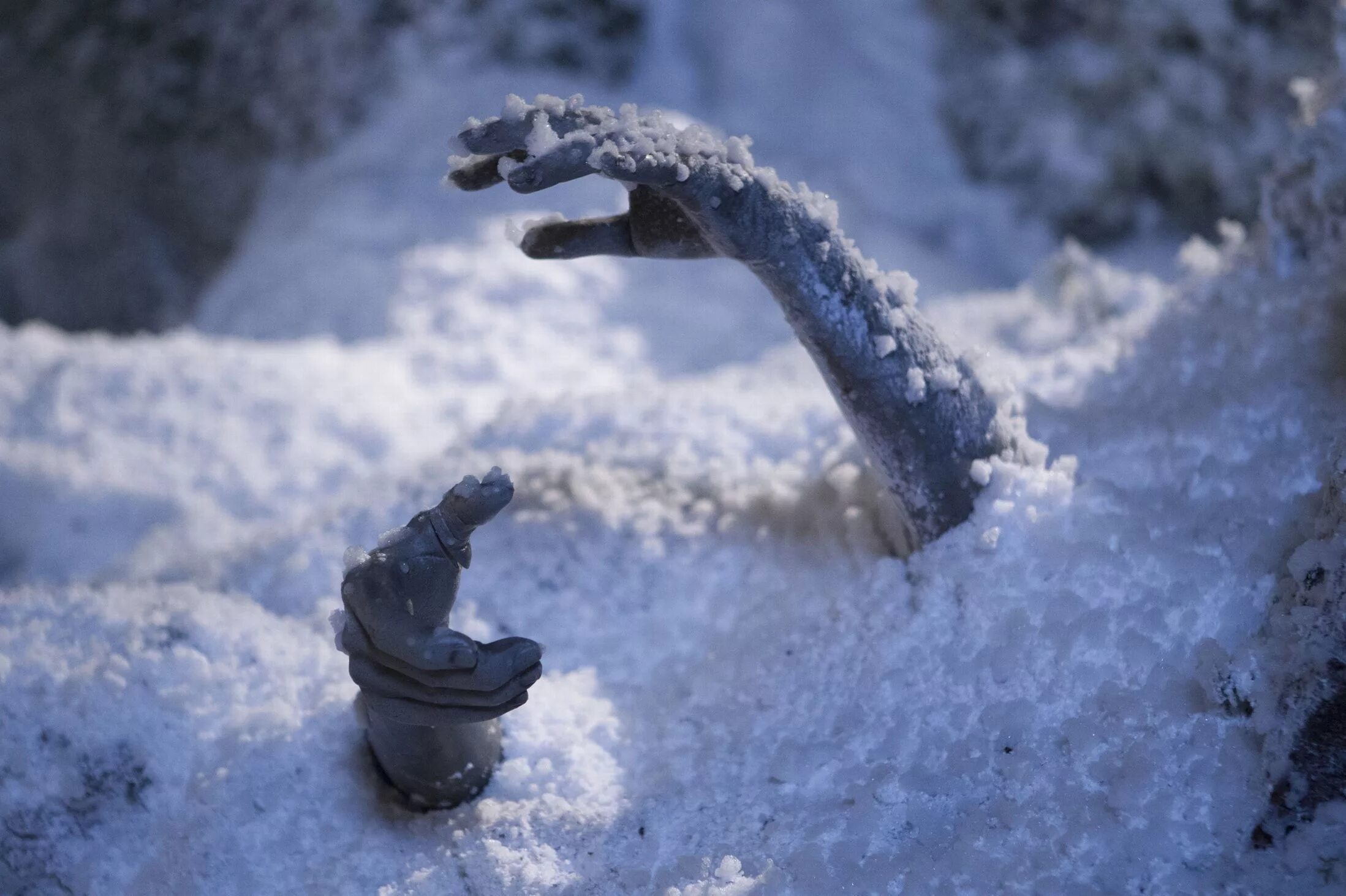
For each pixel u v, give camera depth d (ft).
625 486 5.05
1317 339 4.82
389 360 9.54
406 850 4.21
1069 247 7.11
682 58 15.48
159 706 4.40
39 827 4.26
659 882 4.08
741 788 4.26
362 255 11.71
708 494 5.02
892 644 4.36
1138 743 4.09
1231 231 5.74
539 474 5.11
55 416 8.10
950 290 13.19
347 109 14.39
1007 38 14.89
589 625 4.75
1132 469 4.58
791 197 4.20
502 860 4.13
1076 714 4.17
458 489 3.94
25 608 4.65
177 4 15.40
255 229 14.15
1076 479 4.58
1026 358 5.82
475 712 3.92
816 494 4.89
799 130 15.05
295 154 14.70
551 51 14.71
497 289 10.70
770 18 15.40
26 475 7.66
